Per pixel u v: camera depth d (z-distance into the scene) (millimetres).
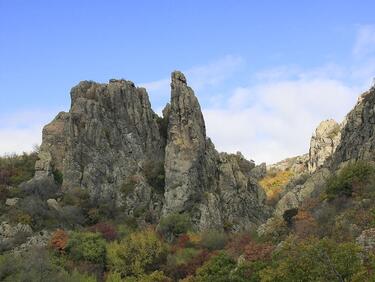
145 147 134875
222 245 109188
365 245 62125
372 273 52750
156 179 129125
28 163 133875
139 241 106062
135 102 138250
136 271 100688
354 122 116188
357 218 74000
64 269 93812
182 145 129500
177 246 109750
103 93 137250
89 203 121000
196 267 99250
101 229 112188
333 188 98500
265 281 62281
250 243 94562
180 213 120875
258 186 140125
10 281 80875
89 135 129625
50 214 112750
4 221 107500
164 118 142125
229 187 130875
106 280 95188
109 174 127000
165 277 97875
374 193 83438
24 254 93625
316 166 172625
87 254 101438
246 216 129000
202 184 128000
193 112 135375
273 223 99812
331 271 52250
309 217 92438
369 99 116000
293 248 66875
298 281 56562
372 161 101625
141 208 122250
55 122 140625
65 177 125375
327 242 59656
